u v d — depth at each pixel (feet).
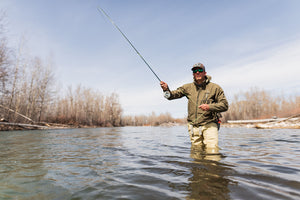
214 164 6.48
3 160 7.73
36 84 72.59
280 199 3.56
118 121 140.87
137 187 4.42
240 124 67.41
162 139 17.87
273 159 7.32
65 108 105.29
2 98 56.59
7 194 4.08
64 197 3.90
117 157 8.28
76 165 6.80
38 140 17.04
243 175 5.15
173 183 4.64
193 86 12.10
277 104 106.73
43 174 5.65
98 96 132.16
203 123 11.25
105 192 4.15
